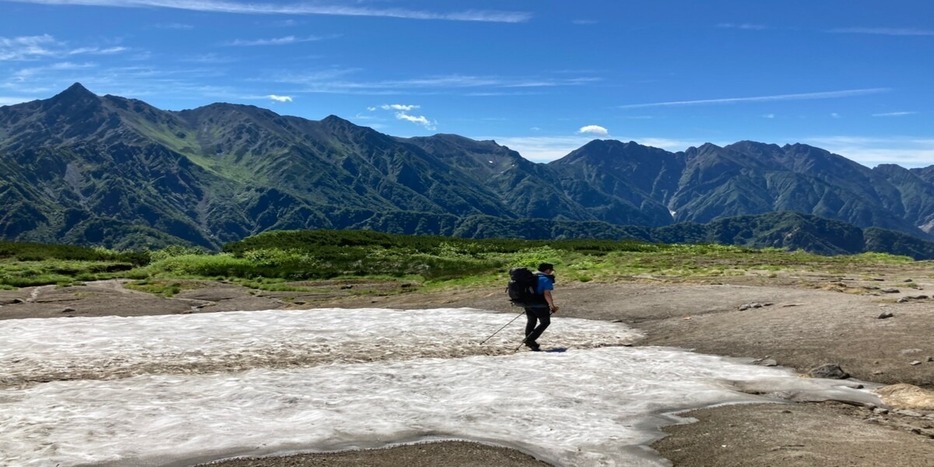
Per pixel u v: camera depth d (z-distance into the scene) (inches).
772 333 687.7
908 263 1722.4
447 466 324.8
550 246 2566.4
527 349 692.7
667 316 892.0
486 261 2039.9
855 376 530.6
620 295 1099.3
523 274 700.0
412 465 325.7
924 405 441.4
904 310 714.2
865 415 427.2
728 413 428.8
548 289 693.9
